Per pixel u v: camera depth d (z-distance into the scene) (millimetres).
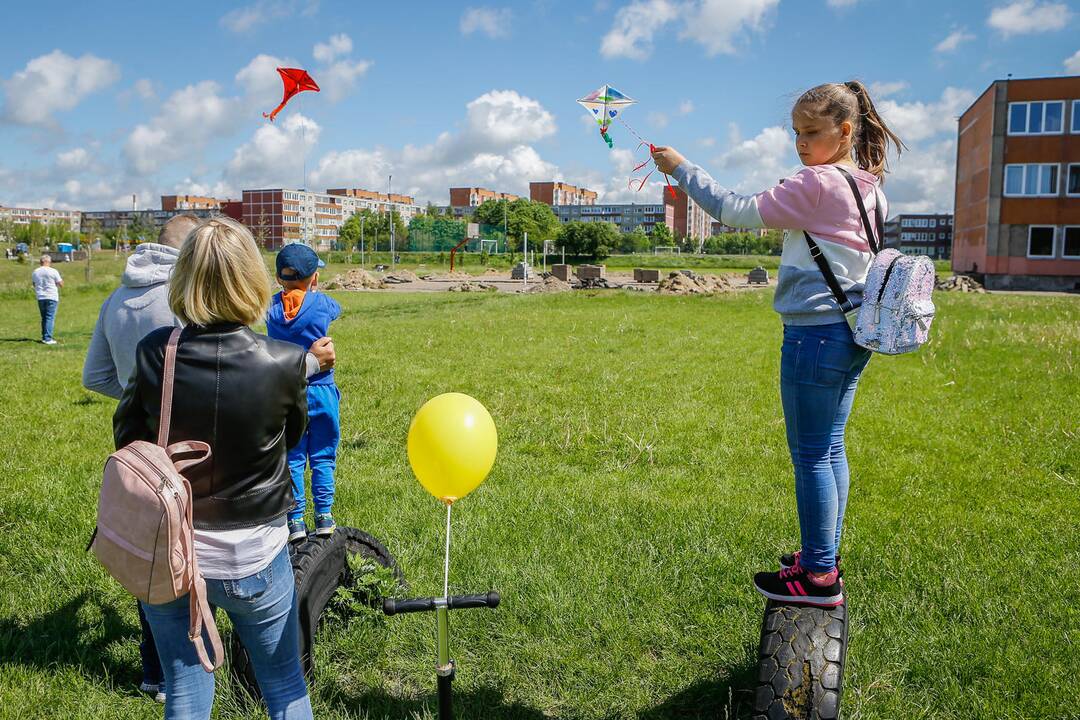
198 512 2188
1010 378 10289
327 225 162375
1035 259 41344
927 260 2436
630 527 4934
